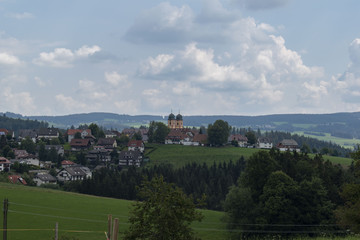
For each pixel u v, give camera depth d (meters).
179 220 51.91
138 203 53.59
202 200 55.12
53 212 130.75
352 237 72.12
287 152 138.50
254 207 113.06
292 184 112.44
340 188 117.50
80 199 158.88
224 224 123.25
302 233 106.44
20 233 104.81
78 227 114.25
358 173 78.31
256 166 121.56
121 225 118.56
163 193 53.16
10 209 129.50
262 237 106.81
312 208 108.75
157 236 51.12
